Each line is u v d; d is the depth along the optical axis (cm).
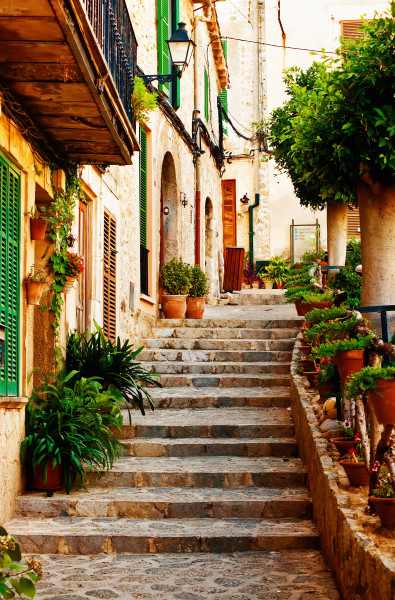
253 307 1503
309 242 2234
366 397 470
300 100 653
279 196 2262
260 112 2291
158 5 1262
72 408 677
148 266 1226
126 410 902
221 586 499
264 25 2320
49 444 653
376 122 558
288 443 771
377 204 611
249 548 586
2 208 611
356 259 1373
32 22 488
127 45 799
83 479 686
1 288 606
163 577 522
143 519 639
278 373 1017
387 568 358
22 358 662
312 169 629
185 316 1291
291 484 699
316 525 612
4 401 597
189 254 1507
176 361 1067
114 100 666
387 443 453
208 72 1750
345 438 586
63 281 743
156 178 1246
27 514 642
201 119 1612
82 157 774
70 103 625
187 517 643
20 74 569
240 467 722
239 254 1889
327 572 522
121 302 1032
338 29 2298
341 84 576
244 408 904
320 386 759
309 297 945
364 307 601
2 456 609
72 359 781
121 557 575
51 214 738
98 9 627
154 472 704
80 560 568
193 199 1559
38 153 698
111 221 985
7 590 343
